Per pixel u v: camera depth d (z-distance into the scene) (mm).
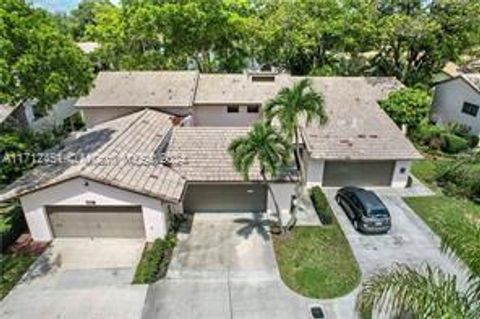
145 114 28922
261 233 21125
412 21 35688
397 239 20844
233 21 40656
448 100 36312
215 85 34094
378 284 9875
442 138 32375
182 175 21656
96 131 26234
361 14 37969
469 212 23188
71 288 17188
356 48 40219
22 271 18109
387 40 38625
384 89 34594
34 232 20188
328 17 38875
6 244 19547
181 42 41781
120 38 43438
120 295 16766
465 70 42281
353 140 26234
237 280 17719
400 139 26594
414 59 40812
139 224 20281
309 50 40656
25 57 18000
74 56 20844
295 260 19062
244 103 32531
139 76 33938
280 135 18719
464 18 35156
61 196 19156
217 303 16391
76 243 20266
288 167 22016
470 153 29703
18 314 15820
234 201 22844
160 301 16469
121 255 19391
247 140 18250
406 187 26406
